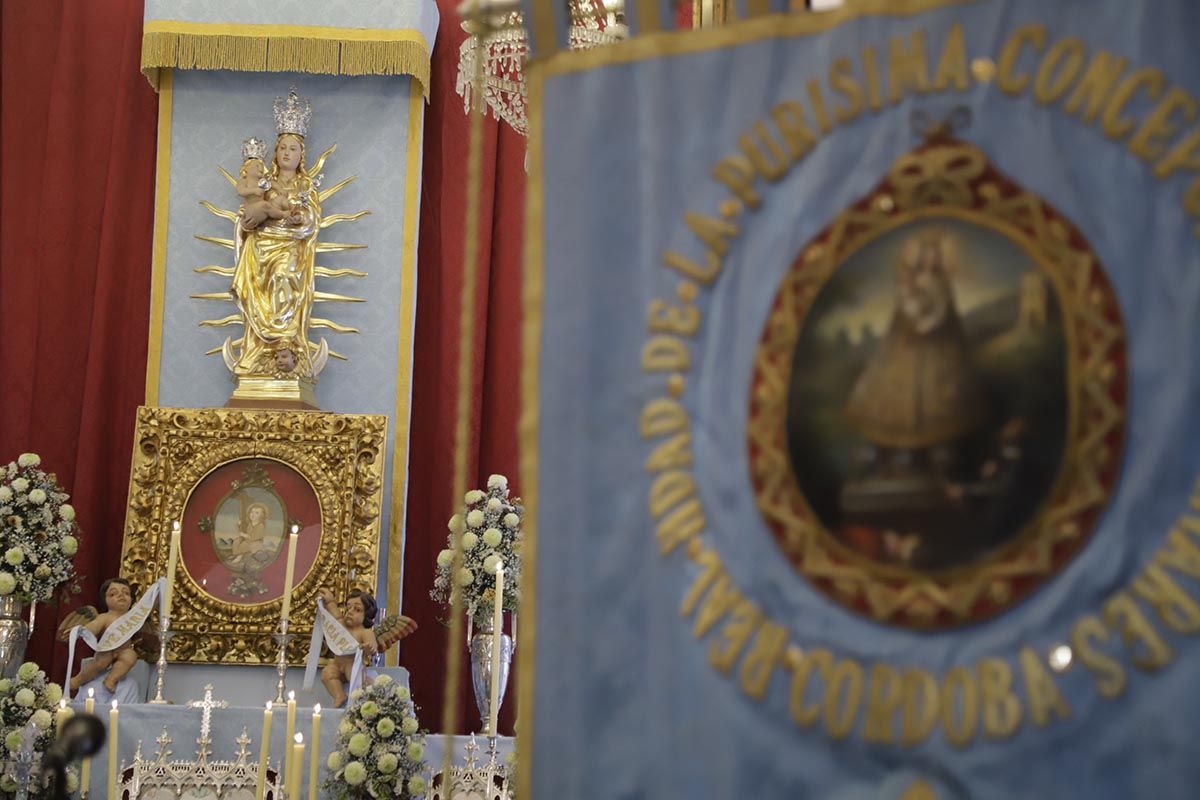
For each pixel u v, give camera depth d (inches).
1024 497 128.3
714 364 142.9
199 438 341.1
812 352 138.5
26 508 314.2
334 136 371.2
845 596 133.8
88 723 151.8
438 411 366.0
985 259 132.7
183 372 360.5
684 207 146.1
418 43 362.3
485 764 283.0
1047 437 128.1
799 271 140.0
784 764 133.4
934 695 128.6
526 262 151.9
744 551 138.6
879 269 136.7
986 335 131.6
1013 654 126.7
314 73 369.1
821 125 141.3
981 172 133.6
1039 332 129.6
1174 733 120.6
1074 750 123.4
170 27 358.9
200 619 328.5
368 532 338.3
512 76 298.7
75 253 370.3
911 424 133.3
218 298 362.0
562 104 153.1
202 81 372.2
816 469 136.7
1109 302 127.2
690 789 136.9
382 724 264.2
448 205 376.2
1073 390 127.5
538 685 144.6
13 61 375.9
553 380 148.5
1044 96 131.9
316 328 362.6
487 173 376.5
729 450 141.0
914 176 136.2
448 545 357.4
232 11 361.7
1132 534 124.0
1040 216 130.7
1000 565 128.3
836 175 139.9
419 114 371.9
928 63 136.9
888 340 135.3
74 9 375.9
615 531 144.4
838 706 132.0
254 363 350.0
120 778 269.3
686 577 140.5
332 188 368.2
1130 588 123.6
